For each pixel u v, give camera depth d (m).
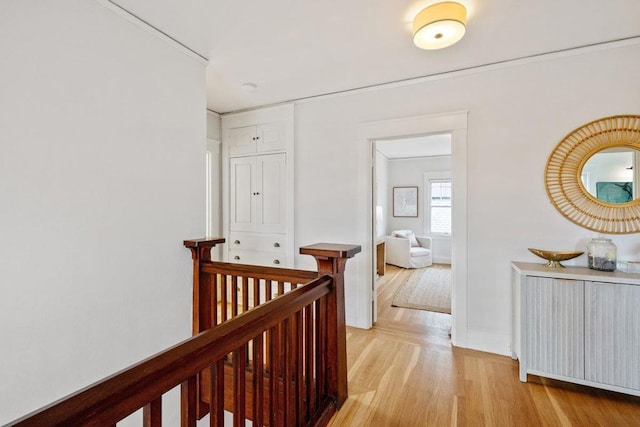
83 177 1.65
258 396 1.20
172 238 2.15
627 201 2.18
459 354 2.51
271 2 1.77
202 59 2.38
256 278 2.02
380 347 2.65
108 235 1.77
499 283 2.52
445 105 2.69
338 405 1.76
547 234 2.38
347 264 3.13
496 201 2.52
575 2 1.75
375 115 2.97
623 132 2.17
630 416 1.76
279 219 3.51
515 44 2.21
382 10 1.85
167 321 2.09
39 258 1.48
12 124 1.39
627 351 1.86
